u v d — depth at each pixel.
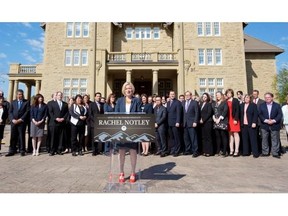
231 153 7.90
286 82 24.89
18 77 25.59
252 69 25.22
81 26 23.34
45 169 5.77
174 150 8.09
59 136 8.32
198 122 7.95
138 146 5.00
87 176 5.08
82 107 8.30
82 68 22.64
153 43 24.28
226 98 8.12
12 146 7.99
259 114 7.93
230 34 22.27
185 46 22.02
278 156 7.52
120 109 4.80
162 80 24.02
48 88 22.44
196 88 21.36
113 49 23.97
